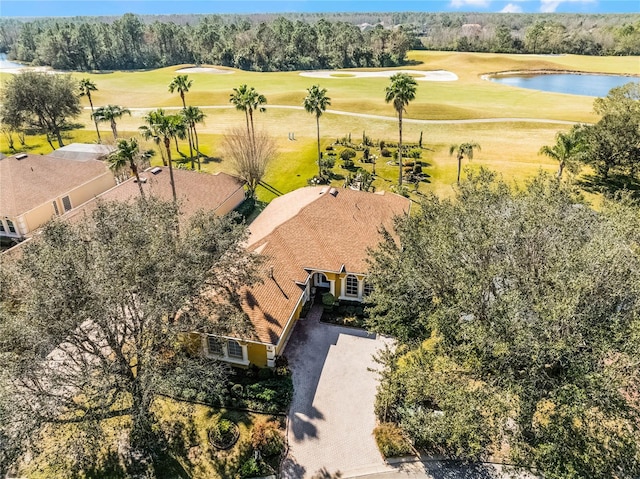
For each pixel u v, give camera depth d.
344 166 61.47
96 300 17.72
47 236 21.53
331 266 31.33
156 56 171.38
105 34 167.75
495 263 20.23
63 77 79.38
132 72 140.62
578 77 136.88
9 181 43.84
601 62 149.88
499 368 17.81
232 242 24.09
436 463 21.17
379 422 23.19
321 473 20.83
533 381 16.89
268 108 86.44
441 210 26.09
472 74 134.62
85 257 19.27
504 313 17.31
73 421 18.41
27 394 17.62
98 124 82.62
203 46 167.75
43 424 17.95
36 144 74.38
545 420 18.19
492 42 180.12
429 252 22.38
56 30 173.88
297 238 33.06
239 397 24.31
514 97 97.12
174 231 24.28
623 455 15.49
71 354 18.97
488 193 25.27
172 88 64.06
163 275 19.78
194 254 21.56
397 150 66.31
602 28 188.62
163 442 21.98
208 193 46.69
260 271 27.30
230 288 25.17
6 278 19.38
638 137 51.34
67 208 47.09
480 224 21.19
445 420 17.94
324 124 77.81
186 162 64.31
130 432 22.33
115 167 35.78
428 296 23.19
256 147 55.72
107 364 18.44
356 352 28.09
